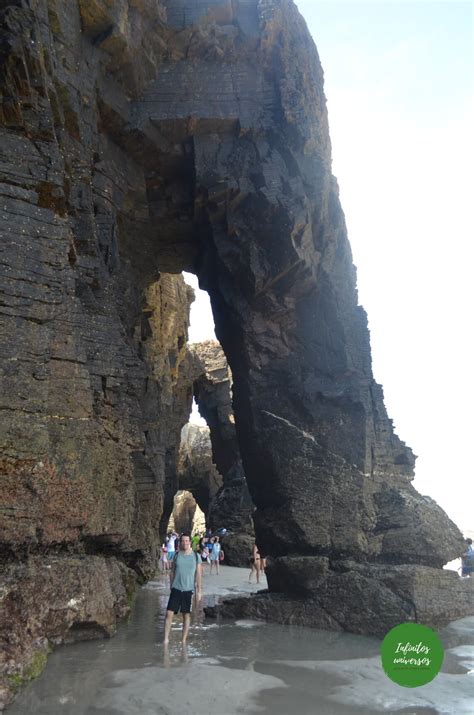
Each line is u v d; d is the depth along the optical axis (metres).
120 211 17.83
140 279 19.42
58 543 10.89
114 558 13.08
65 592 10.36
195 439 51.50
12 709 7.39
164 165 19.42
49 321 10.96
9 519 9.65
